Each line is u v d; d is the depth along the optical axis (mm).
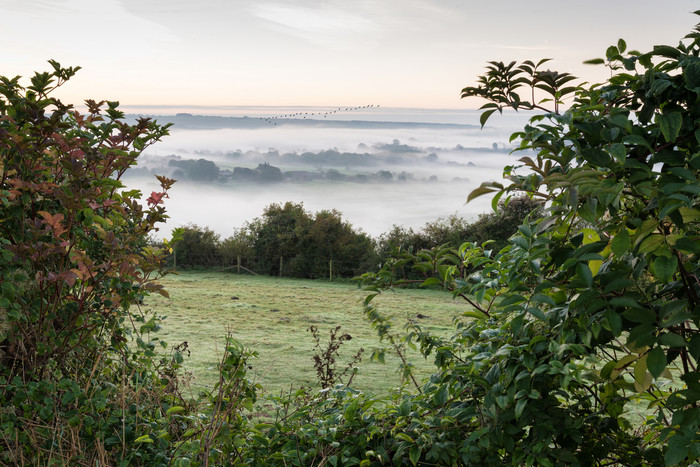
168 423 3043
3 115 3193
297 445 2715
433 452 2318
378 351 3113
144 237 3877
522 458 2215
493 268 2426
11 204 3156
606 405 2402
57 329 3311
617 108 1888
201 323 12695
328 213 27469
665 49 1871
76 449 2773
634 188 1810
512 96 2158
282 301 18078
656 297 2111
